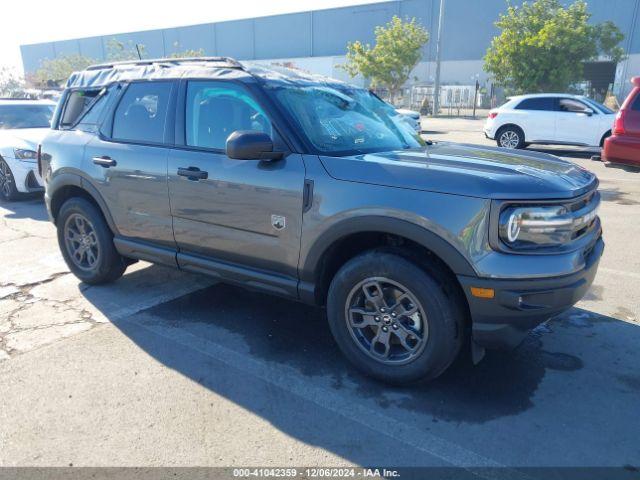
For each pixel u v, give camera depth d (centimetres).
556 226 287
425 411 303
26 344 377
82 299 459
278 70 399
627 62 4181
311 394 320
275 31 5662
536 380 335
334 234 318
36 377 334
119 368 346
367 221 305
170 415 297
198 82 390
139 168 408
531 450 270
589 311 434
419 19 4706
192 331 400
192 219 385
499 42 3070
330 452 269
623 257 568
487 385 329
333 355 366
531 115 1419
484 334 291
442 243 286
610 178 1039
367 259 314
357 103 413
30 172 827
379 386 328
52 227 706
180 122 395
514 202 280
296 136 339
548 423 292
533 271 279
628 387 327
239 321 418
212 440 277
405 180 299
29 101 1006
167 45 6262
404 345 318
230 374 341
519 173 301
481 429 287
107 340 384
